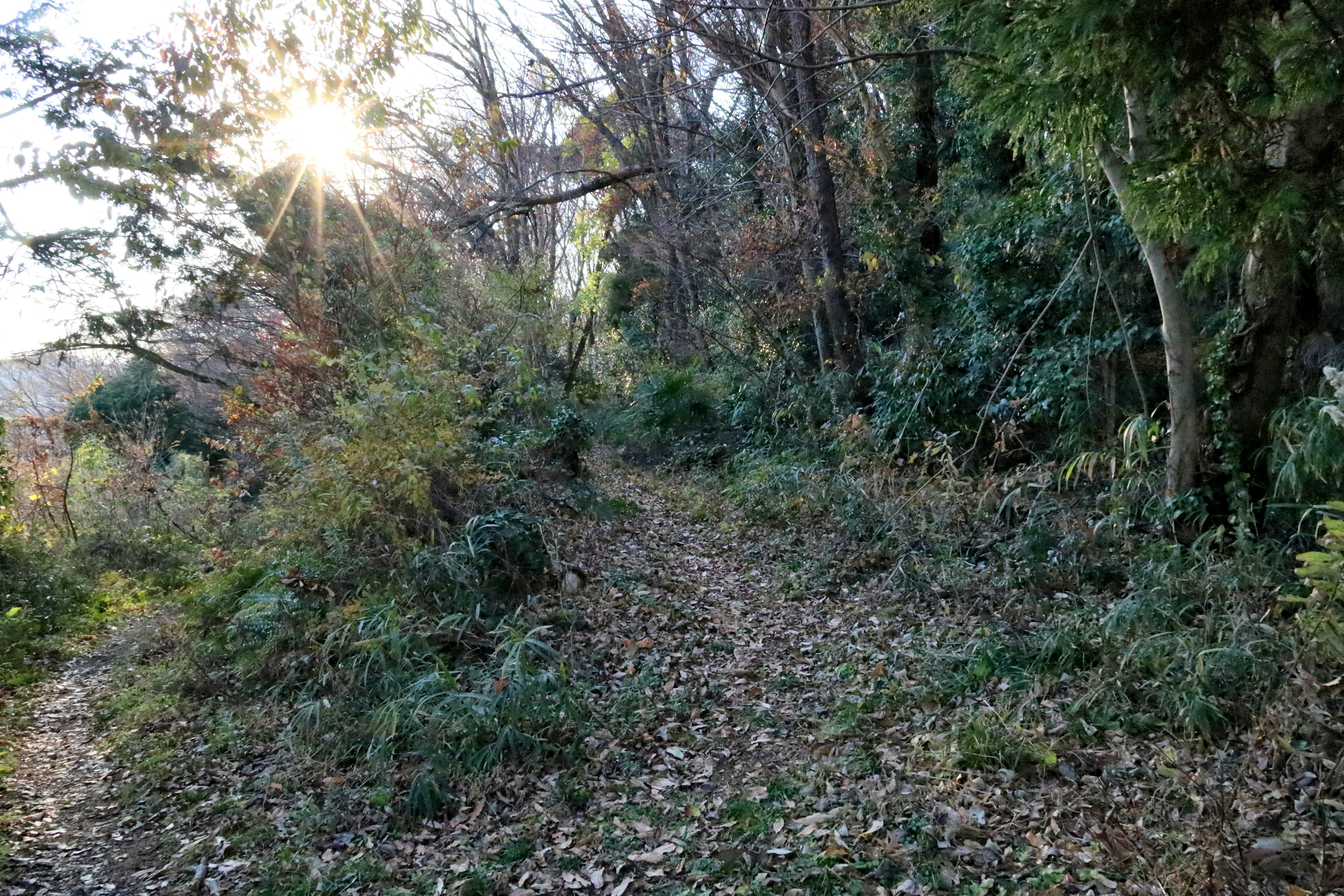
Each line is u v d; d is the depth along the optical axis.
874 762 4.12
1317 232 4.14
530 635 5.21
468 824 3.93
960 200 11.80
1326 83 3.73
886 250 11.83
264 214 10.10
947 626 5.82
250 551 8.59
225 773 4.73
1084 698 4.26
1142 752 3.86
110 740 5.55
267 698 5.59
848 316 12.31
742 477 12.18
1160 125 4.52
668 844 3.63
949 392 9.78
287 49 7.82
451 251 12.81
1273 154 4.45
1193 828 3.18
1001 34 4.37
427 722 4.59
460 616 5.57
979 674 4.85
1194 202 4.03
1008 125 4.75
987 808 3.55
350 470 6.77
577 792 4.10
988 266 9.42
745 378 14.95
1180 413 6.27
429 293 11.55
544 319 14.48
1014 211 9.33
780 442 12.93
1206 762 3.64
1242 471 5.99
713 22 11.07
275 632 6.01
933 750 4.11
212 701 5.82
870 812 3.63
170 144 8.18
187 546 12.66
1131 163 5.13
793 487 9.91
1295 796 3.32
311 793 4.31
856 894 3.08
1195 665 4.17
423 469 6.67
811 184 12.24
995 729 4.12
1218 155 3.95
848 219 13.51
